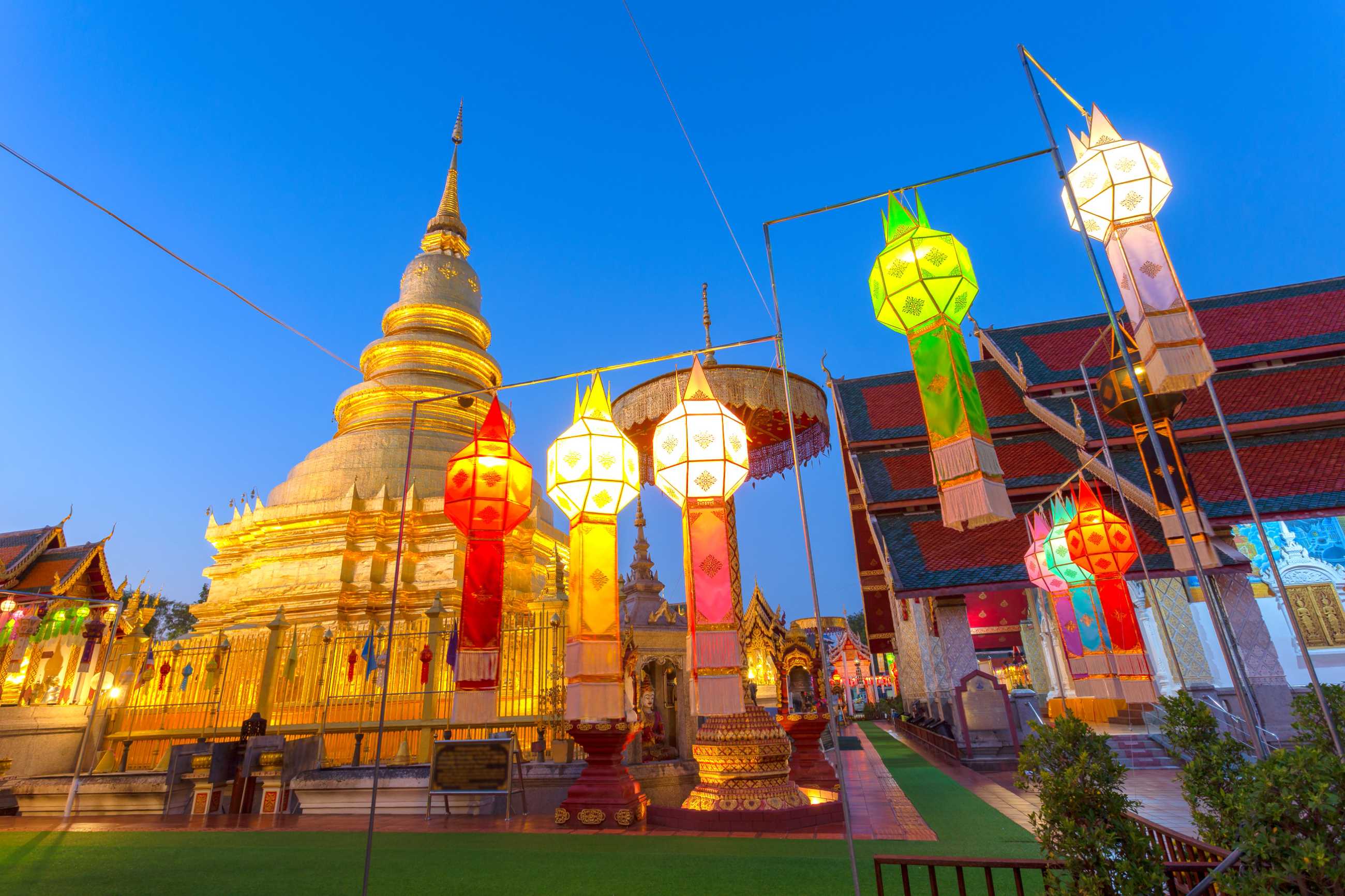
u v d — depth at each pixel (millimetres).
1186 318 5406
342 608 21281
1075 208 5395
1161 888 3547
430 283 31266
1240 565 17688
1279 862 3371
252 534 24656
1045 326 29672
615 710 6664
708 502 6848
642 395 10758
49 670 18062
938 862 4102
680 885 6742
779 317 5867
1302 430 20719
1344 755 3908
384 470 24406
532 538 24391
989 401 27453
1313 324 24406
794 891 6426
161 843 9758
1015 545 19984
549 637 14758
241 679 16359
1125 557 11242
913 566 19984
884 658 50625
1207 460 20297
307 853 8828
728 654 6383
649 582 18094
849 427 27922
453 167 38375
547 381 7297
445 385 28359
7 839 10305
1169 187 5758
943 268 5766
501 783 11648
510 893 6668
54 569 20484
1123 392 6586
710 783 10195
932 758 19031
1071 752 4055
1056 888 3801
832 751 21781
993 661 33250
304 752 13711
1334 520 20344
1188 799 4383
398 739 14492
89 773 14484
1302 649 4246
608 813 10195
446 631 15539
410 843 9344
